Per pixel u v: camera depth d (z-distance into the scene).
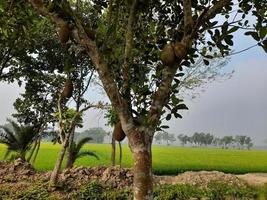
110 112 13.28
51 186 14.48
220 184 16.27
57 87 26.33
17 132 25.47
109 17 5.43
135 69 5.41
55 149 75.19
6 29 7.62
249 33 4.97
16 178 15.84
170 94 5.33
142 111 5.11
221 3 4.84
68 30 4.89
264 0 5.47
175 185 16.23
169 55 4.54
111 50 5.26
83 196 14.15
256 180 21.77
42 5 5.06
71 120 15.00
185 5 4.81
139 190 4.48
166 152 89.75
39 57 25.61
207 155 81.25
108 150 77.38
